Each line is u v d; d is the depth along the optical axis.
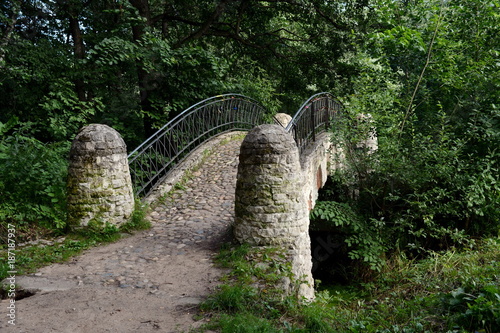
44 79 10.39
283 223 5.25
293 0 13.09
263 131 5.36
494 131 9.30
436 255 7.74
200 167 9.52
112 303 3.89
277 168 5.25
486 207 8.89
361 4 13.13
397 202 9.66
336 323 3.97
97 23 12.29
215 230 6.28
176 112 12.21
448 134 9.09
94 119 11.58
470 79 10.30
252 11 14.17
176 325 3.43
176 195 8.03
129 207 6.44
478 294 4.09
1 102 10.28
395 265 8.46
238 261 4.84
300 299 4.36
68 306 3.81
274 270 4.61
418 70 11.51
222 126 12.11
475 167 9.04
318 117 10.57
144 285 4.38
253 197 5.25
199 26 14.12
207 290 4.20
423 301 4.59
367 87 9.27
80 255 5.41
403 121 9.35
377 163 9.05
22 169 6.48
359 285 8.58
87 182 6.02
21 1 10.20
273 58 15.77
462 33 11.08
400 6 11.44
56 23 11.66
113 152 6.23
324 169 9.63
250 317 3.47
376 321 4.25
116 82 12.07
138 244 5.82
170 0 13.10
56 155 7.50
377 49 11.07
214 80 11.59
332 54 14.39
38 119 10.34
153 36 10.67
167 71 11.30
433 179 8.90
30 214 6.17
